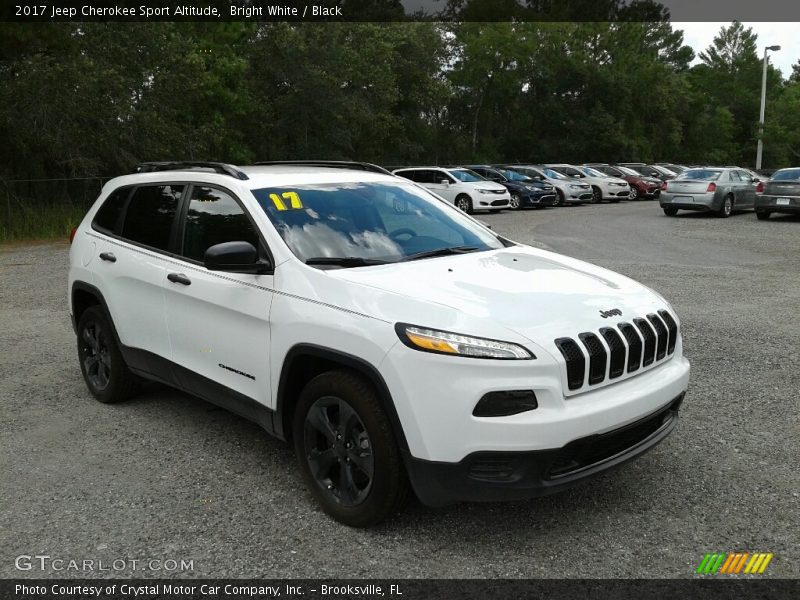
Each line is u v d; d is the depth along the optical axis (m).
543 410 3.24
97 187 21.22
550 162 51.69
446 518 3.76
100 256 5.41
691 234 17.50
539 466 3.24
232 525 3.73
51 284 10.89
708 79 73.00
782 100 71.62
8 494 4.09
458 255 4.37
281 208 4.31
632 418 3.48
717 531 3.61
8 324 8.21
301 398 3.82
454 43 49.28
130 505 3.95
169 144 22.59
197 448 4.73
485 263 4.22
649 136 57.81
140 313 5.00
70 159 19.81
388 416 3.44
